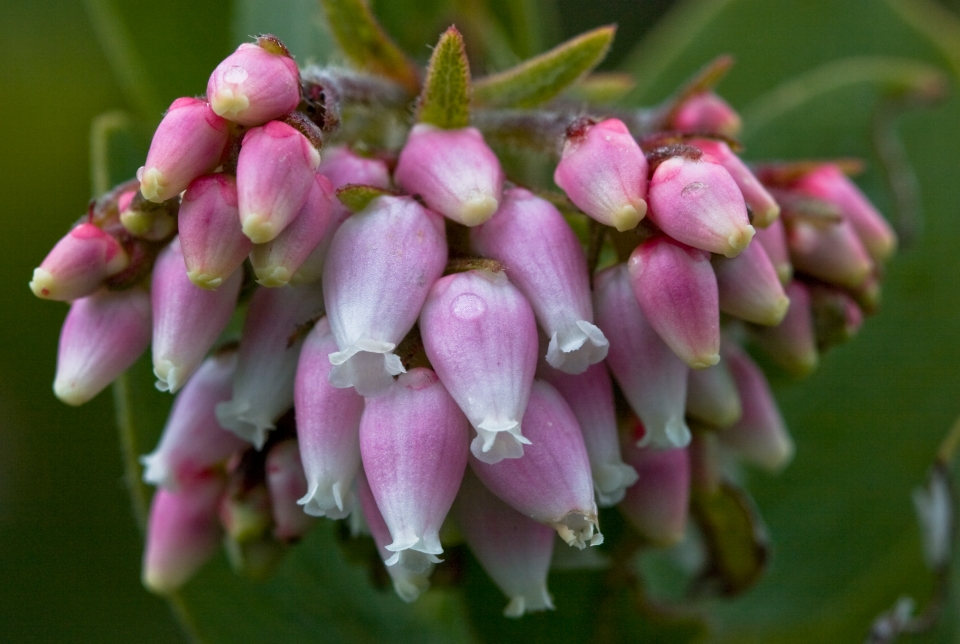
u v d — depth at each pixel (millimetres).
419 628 141
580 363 111
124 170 131
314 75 116
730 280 114
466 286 111
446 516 115
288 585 139
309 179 109
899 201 143
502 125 120
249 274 115
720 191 110
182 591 136
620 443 119
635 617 128
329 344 113
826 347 125
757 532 128
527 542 115
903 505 144
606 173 111
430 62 114
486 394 109
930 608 133
